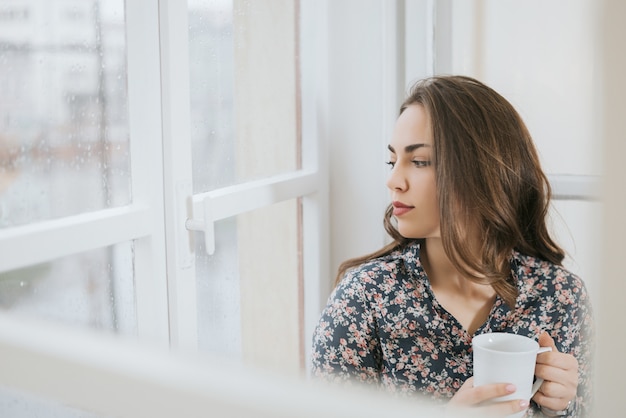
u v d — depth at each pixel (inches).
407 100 43.7
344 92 63.4
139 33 39.6
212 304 49.1
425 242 43.1
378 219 63.9
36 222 32.5
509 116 42.7
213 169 48.4
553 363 36.5
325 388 4.0
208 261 48.5
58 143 34.1
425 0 61.5
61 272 34.3
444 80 43.2
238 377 3.9
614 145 3.5
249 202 50.3
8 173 30.8
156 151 40.5
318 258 62.6
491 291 41.9
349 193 64.5
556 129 62.0
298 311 62.9
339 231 65.1
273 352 58.4
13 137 31.1
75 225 33.5
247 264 53.9
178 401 3.9
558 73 61.4
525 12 61.4
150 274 40.3
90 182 36.6
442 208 39.9
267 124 55.8
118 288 39.0
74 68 35.3
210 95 47.7
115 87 38.6
